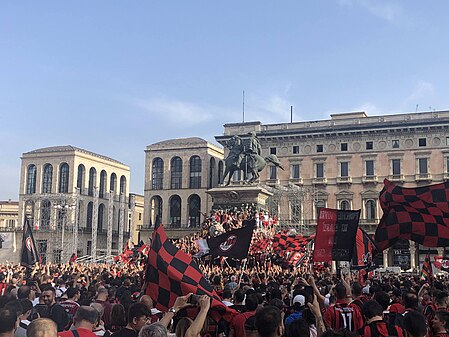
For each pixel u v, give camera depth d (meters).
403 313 13.23
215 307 10.28
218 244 21.62
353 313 11.19
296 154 109.19
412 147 101.44
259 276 27.80
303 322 8.02
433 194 17.38
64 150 129.50
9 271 32.75
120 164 143.75
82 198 128.00
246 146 57.19
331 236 17.75
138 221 152.00
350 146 105.88
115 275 34.25
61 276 28.77
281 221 103.25
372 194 102.94
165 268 10.22
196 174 126.19
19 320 10.05
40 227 125.69
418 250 96.44
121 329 9.26
